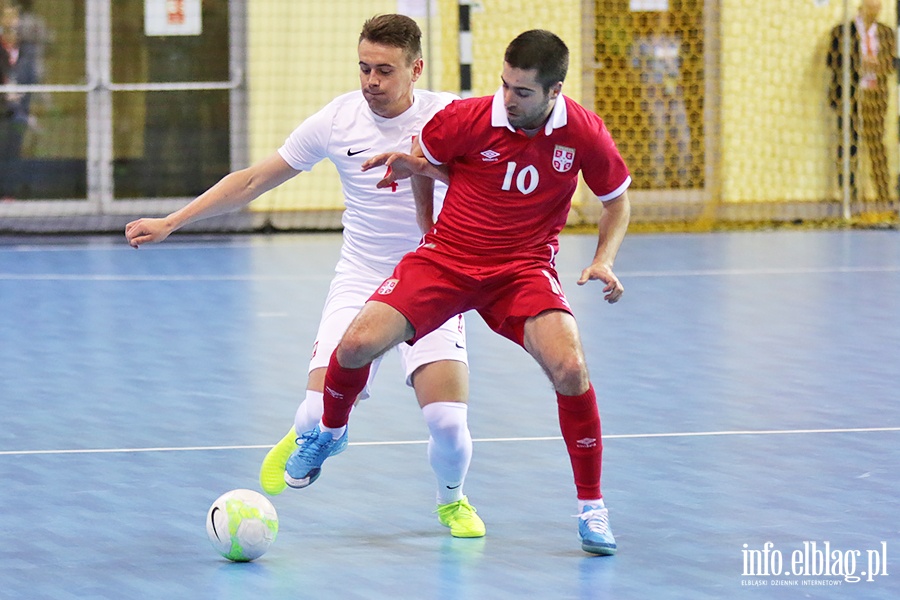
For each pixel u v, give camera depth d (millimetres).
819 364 20188
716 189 42500
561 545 11742
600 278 11625
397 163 11648
